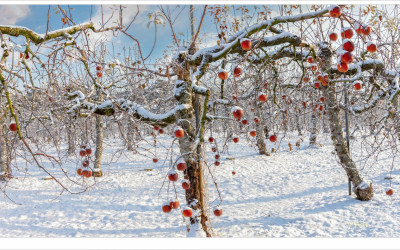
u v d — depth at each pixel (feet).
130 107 13.34
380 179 23.94
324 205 19.07
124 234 16.30
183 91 12.82
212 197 23.38
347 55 7.16
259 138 38.32
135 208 21.56
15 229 17.34
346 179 25.88
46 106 14.67
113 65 11.04
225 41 13.50
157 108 20.01
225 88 16.53
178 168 8.10
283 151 40.91
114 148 46.65
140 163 38.14
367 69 16.53
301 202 20.44
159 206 21.86
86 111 16.65
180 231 16.31
